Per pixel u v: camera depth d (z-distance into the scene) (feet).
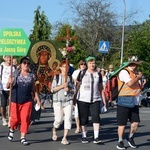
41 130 40.96
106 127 44.70
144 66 94.73
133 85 32.37
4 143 33.65
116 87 32.78
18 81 32.78
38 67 46.62
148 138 38.42
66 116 34.01
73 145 33.81
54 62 46.93
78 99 34.32
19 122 33.81
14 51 39.04
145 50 97.09
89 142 35.29
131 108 32.86
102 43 88.99
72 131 40.75
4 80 43.21
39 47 46.83
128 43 108.58
